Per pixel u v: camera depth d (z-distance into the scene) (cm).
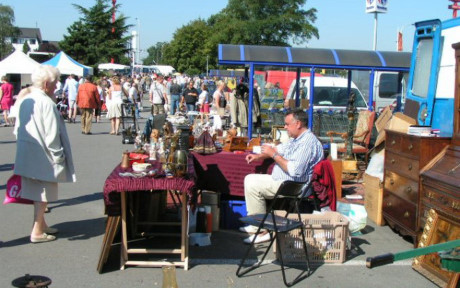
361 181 895
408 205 574
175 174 470
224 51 1060
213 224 615
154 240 571
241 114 1133
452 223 470
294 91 1540
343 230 517
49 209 702
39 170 534
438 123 629
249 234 605
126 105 1612
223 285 454
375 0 1855
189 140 684
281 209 592
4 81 1847
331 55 1078
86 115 1598
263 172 631
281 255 462
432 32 654
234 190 643
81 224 633
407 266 514
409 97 718
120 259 498
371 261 273
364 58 1098
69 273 473
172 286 302
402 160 593
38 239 559
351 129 909
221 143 774
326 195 578
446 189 490
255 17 3041
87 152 1223
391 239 604
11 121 1938
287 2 3050
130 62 5288
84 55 4962
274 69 2214
